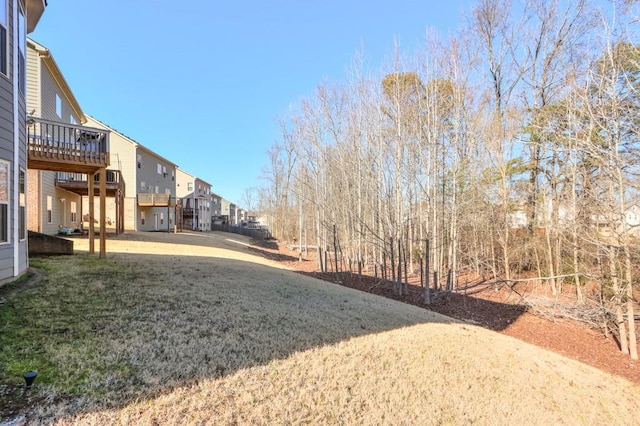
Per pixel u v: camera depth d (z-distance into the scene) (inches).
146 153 981.2
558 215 419.2
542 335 292.0
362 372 142.7
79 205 690.8
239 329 166.2
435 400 132.9
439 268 465.1
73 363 112.3
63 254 344.2
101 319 155.0
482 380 159.6
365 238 537.6
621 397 182.9
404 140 449.4
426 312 301.0
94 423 84.8
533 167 485.4
